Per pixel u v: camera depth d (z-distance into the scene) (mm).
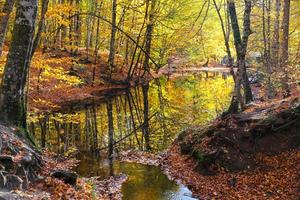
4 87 11477
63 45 35250
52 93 26453
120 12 41844
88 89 31969
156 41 42344
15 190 8344
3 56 19250
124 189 11898
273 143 12562
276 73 21781
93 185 11492
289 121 12773
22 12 11367
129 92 34219
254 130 12984
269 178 11273
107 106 27094
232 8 16125
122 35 42375
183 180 12680
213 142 13531
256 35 37094
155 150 16922
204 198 11078
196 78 48688
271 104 15195
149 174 13461
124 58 44250
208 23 45938
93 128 20469
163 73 53156
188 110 26828
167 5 36156
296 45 32000
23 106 11836
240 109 16281
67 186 9883
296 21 30562
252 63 38750
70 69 32844
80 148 16531
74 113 23625
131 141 18469
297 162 11445
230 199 10680
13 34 11539
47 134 18422
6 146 9594
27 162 9492
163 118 23938
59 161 13969
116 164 14594
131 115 24500
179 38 30703
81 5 34469
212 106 28250
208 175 12531
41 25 13695
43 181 9570
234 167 12336
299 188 10281
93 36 47938
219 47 55406
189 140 15250
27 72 11805
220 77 49781
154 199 11125
